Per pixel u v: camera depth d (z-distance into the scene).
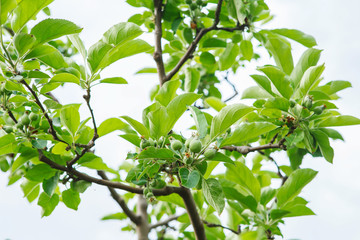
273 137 2.39
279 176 2.64
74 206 2.38
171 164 2.25
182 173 2.19
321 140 2.37
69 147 2.29
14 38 2.19
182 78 2.81
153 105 2.31
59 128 2.33
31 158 2.32
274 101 2.33
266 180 2.62
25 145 2.32
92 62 2.25
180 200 2.46
